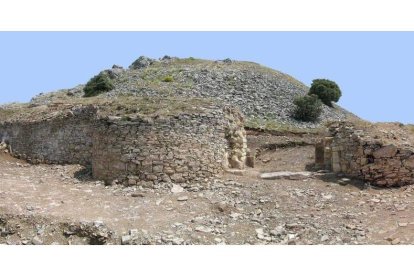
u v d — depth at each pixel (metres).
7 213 13.23
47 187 16.91
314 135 30.89
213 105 18.20
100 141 17.44
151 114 16.97
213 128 17.47
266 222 13.45
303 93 39.94
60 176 19.11
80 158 22.11
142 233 12.24
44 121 24.12
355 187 16.03
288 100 37.06
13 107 31.66
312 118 34.97
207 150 16.98
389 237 11.86
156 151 16.39
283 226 13.10
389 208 14.00
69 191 16.09
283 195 15.24
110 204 14.59
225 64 44.06
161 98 19.83
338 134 17.45
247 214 14.04
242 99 35.50
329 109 38.84
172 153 16.42
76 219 12.89
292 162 22.62
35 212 13.43
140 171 16.34
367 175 16.28
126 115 17.05
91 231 12.37
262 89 37.91
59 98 38.91
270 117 33.78
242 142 19.02
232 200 14.98
